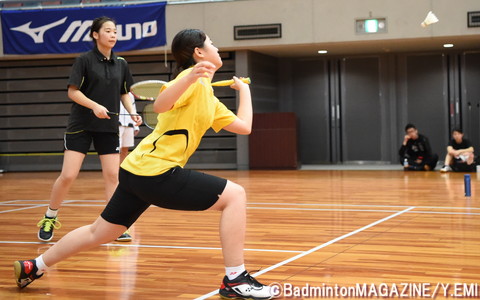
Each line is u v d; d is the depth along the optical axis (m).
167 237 4.52
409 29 11.41
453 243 4.03
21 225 5.30
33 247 4.23
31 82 13.37
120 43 12.20
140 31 12.12
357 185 8.71
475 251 3.75
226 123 2.87
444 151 13.38
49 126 13.38
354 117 13.73
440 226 4.77
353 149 13.77
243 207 2.76
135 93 4.07
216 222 5.26
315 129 13.91
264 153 12.45
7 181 10.66
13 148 13.49
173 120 2.67
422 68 13.41
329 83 13.80
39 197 7.85
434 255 3.64
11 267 3.55
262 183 9.27
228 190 2.73
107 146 4.33
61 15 12.30
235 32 11.95
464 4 11.18
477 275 3.11
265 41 11.88
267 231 4.70
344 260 3.54
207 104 2.70
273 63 13.68
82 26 12.26
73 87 4.14
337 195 7.36
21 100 13.41
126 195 2.77
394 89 13.53
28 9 12.48
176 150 2.68
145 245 4.19
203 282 3.11
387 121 13.58
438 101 13.36
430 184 8.68
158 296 2.84
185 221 5.33
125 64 4.43
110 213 2.79
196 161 12.95
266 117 12.41
